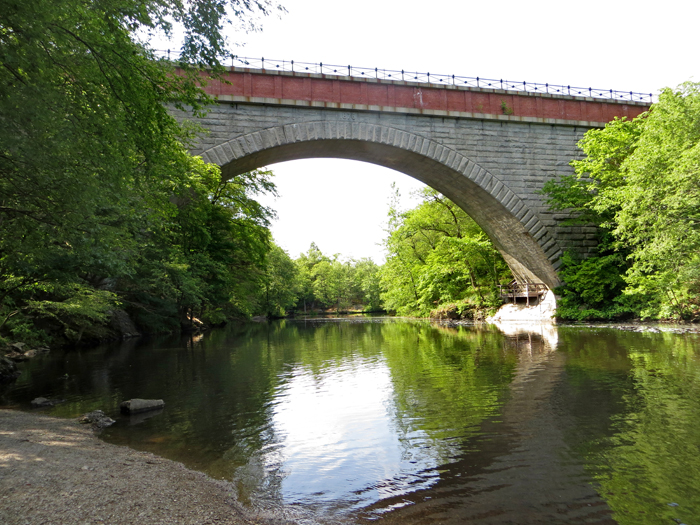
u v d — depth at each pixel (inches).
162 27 336.8
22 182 319.6
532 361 516.4
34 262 418.3
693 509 169.0
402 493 190.2
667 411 294.2
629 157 820.0
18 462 220.2
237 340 1009.5
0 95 258.1
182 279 906.1
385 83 1019.3
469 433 267.6
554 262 1104.2
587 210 1064.8
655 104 799.1
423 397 363.9
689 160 663.1
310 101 957.2
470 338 839.7
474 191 1109.1
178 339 1053.8
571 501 178.1
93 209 349.7
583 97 1128.8
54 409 360.5
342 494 190.5
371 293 3560.5
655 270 932.6
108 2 291.9
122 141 350.0
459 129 1053.2
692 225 726.5
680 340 644.1
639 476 199.0
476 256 1502.2
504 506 175.3
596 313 1061.8
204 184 854.5
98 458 233.3
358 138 988.6
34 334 704.4
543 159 1093.8
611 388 363.6
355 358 621.6
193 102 401.7
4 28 257.4
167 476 209.9
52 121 282.4
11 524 153.8
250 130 932.0
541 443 244.8
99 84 319.0
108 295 713.0
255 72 947.3
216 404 366.9
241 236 1277.1
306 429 289.7
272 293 2714.1
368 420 305.4
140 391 427.5
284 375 500.4
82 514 164.2
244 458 238.4
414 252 1836.9
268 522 165.9
